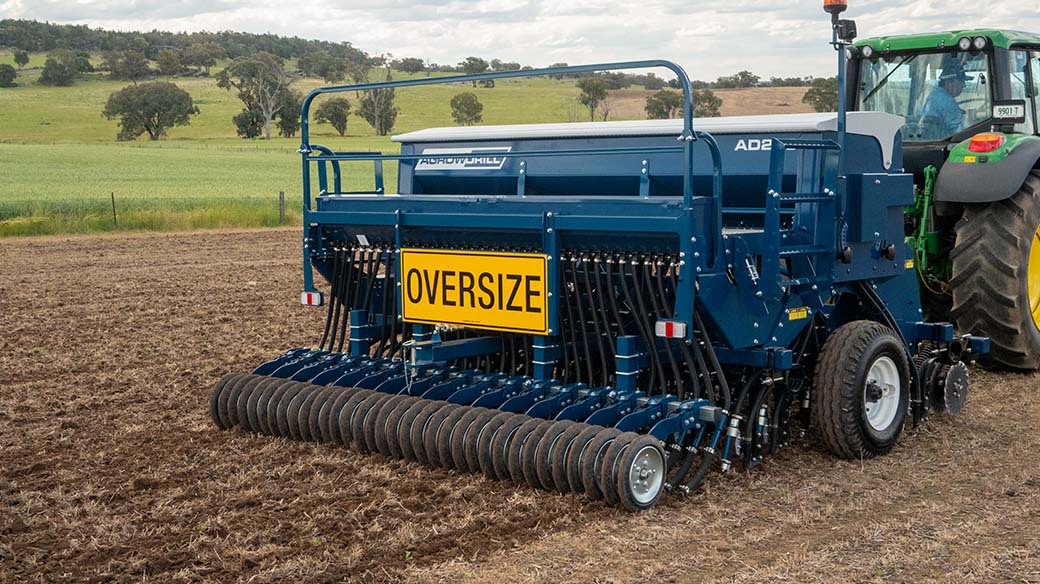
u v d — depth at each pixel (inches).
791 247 230.7
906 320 280.2
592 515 203.8
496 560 180.1
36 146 3193.9
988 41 329.4
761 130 245.0
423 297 253.6
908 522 197.8
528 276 233.9
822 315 251.4
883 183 254.8
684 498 215.8
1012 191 305.4
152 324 455.5
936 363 274.8
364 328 282.2
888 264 263.1
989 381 326.0
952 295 330.0
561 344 253.4
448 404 237.8
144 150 3016.7
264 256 767.7
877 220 254.2
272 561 180.9
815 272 240.1
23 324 456.1
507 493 216.2
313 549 186.1
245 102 4419.3
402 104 4621.1
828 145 233.8
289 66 7805.1
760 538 191.3
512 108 3747.5
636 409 225.5
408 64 6924.2
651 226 213.9
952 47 334.0
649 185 261.4
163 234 959.0
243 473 233.0
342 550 185.5
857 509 208.4
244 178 1955.0
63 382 337.7
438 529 194.7
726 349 237.8
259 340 414.9
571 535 192.4
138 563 180.1
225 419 272.5
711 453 222.8
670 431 218.4
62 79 6530.5
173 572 177.9
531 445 215.8
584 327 238.1
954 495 216.2
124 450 255.4
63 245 844.6
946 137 341.7
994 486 221.5
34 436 269.6
